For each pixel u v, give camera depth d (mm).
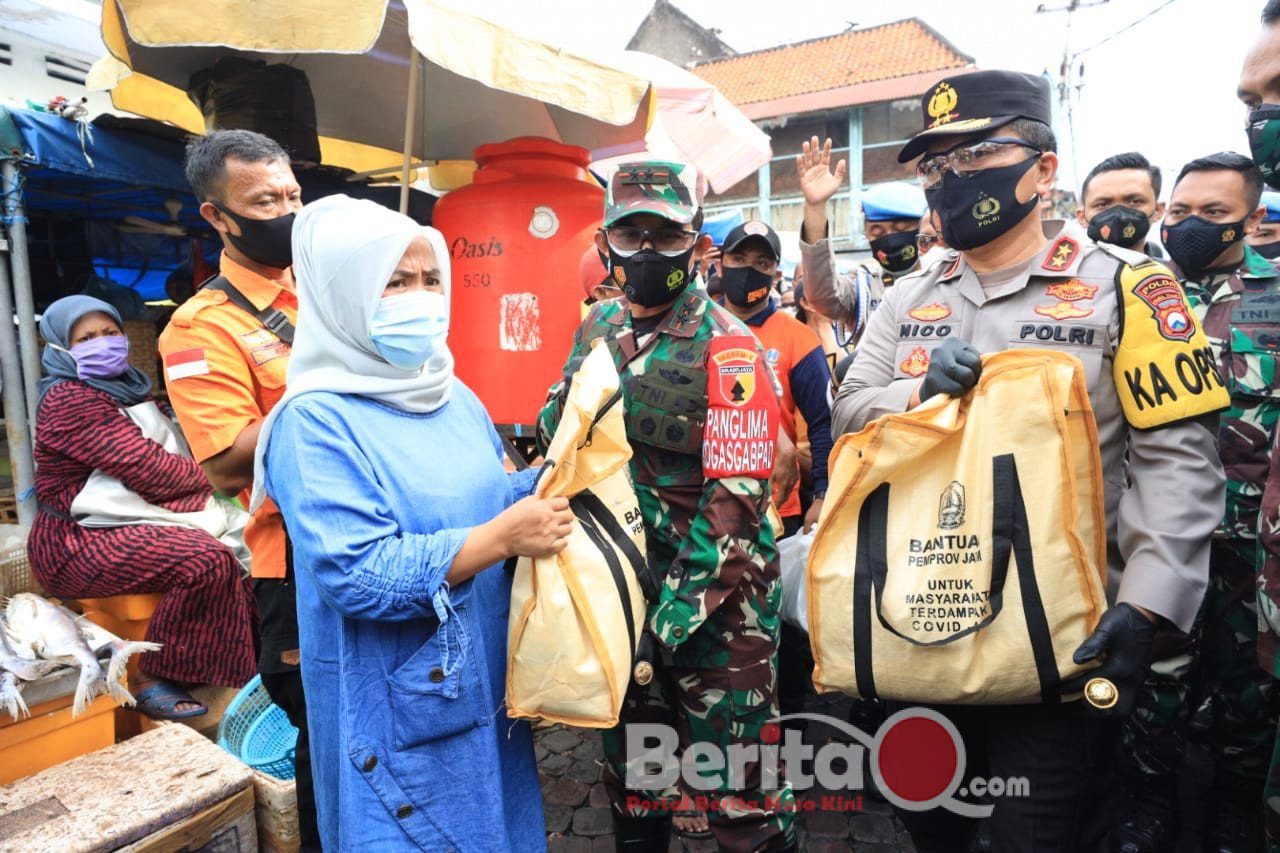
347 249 1381
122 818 1846
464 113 4234
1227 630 2395
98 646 2287
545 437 2096
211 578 2910
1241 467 2379
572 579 1478
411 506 1422
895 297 1971
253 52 3408
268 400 2189
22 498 3604
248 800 2037
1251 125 1556
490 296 2965
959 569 1477
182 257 5941
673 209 1814
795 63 20516
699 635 1950
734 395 1813
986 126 1600
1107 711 1373
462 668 1443
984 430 1486
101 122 3740
